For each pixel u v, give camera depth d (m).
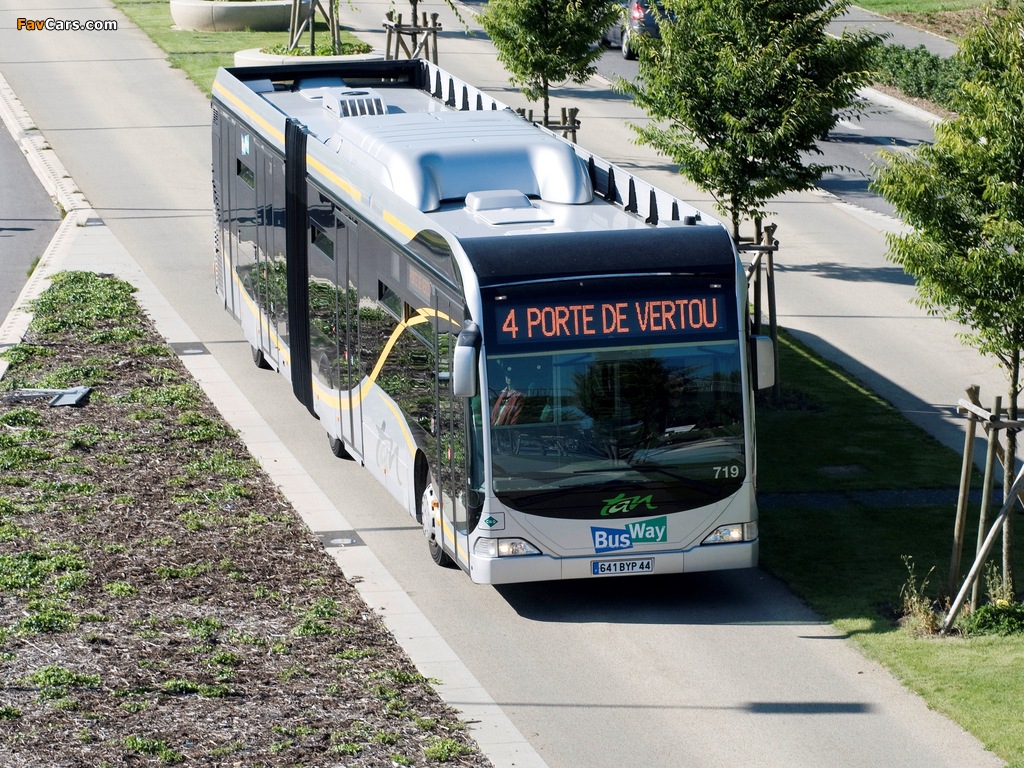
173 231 100.75
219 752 38.16
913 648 46.94
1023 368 76.56
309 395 67.31
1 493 57.00
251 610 48.28
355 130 61.62
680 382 48.03
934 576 52.75
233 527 55.38
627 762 39.97
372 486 60.97
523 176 56.78
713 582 52.62
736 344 48.38
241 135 76.06
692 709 43.16
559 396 47.31
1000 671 45.00
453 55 162.62
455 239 48.19
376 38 169.62
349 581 51.47
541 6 102.75
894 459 64.88
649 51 72.38
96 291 86.00
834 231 104.56
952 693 43.66
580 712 42.84
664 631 48.69
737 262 48.59
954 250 47.59
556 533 47.75
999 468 63.53
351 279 59.84
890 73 151.00
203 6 174.00
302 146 65.56
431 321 50.56
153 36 171.75
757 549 49.59
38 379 71.38
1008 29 47.25
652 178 115.62
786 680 45.06
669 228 48.97
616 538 48.12
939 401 73.00
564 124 106.25
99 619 46.34
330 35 168.12
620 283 47.59
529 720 42.25
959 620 48.81
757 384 48.81
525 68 104.31
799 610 50.31
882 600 50.84
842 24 178.25
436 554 53.34
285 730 39.62
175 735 39.00
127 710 40.31
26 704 40.22
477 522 47.72
